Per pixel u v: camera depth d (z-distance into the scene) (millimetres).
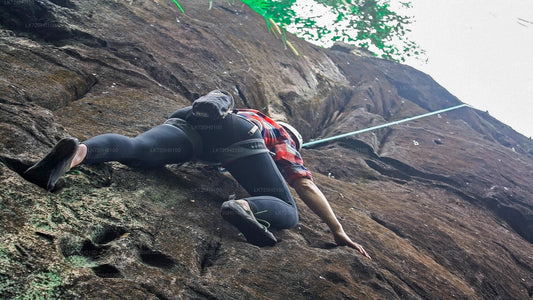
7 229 2047
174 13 6773
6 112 2910
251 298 2352
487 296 3934
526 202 6488
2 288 1782
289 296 2518
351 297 2660
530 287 4379
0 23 4738
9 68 3725
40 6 4949
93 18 5469
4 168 2410
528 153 10914
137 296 2010
